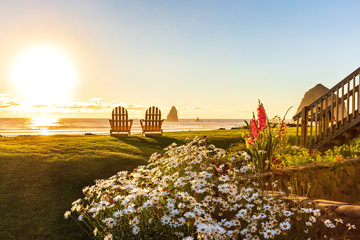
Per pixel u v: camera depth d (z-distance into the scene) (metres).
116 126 13.30
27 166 6.23
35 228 4.02
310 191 4.75
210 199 2.96
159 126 13.77
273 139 5.82
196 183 3.09
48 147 8.48
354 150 7.61
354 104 7.61
